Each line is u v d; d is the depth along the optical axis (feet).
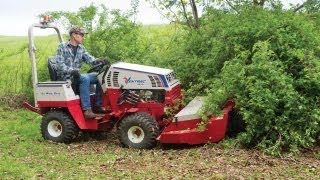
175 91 24.14
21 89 38.75
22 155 21.98
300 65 23.06
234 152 21.31
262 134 22.24
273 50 23.61
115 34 37.27
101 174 18.67
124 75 24.11
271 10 27.30
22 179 18.15
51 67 25.13
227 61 23.65
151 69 24.23
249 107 22.20
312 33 24.11
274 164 19.77
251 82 22.24
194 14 33.91
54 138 24.81
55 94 24.56
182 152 21.98
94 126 24.62
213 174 18.17
